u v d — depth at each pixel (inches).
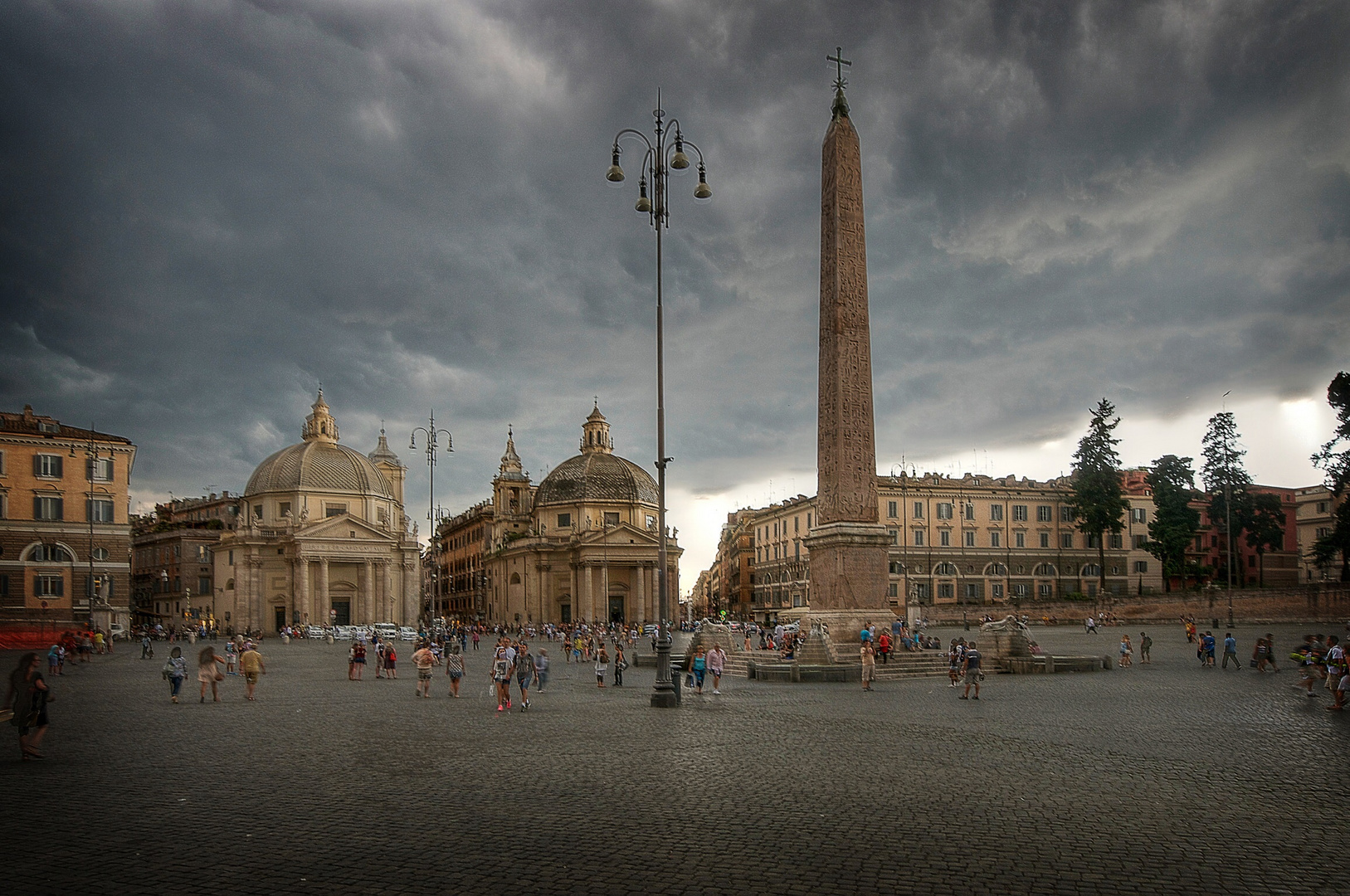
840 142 1337.4
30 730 604.4
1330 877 332.2
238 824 416.8
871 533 1312.7
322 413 4148.6
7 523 2632.9
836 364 1328.7
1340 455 2345.0
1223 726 708.7
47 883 334.6
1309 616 2314.2
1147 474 3599.9
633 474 4367.6
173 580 4111.7
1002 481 3617.1
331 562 3779.5
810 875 335.0
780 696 990.4
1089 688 1037.8
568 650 1935.3
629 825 406.6
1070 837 382.3
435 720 813.2
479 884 327.6
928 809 431.8
